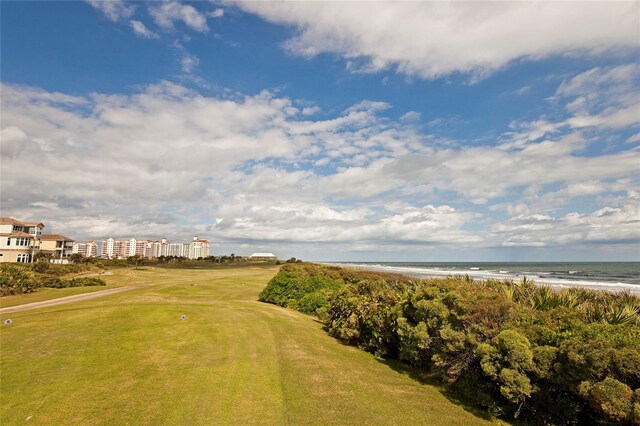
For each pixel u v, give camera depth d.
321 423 6.08
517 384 5.81
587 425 5.69
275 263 98.25
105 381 7.79
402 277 26.20
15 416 6.22
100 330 12.01
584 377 5.25
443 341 8.00
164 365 8.87
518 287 10.10
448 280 9.91
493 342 6.62
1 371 8.24
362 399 7.16
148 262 91.38
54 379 7.84
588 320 7.28
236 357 9.63
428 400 7.25
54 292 28.31
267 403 6.85
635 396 4.57
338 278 24.91
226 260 113.44
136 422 6.07
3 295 25.75
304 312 19.48
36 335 11.32
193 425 5.98
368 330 11.34
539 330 6.59
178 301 22.34
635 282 42.94
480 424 6.20
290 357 9.84
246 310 17.05
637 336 5.55
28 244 64.75
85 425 5.95
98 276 44.44
